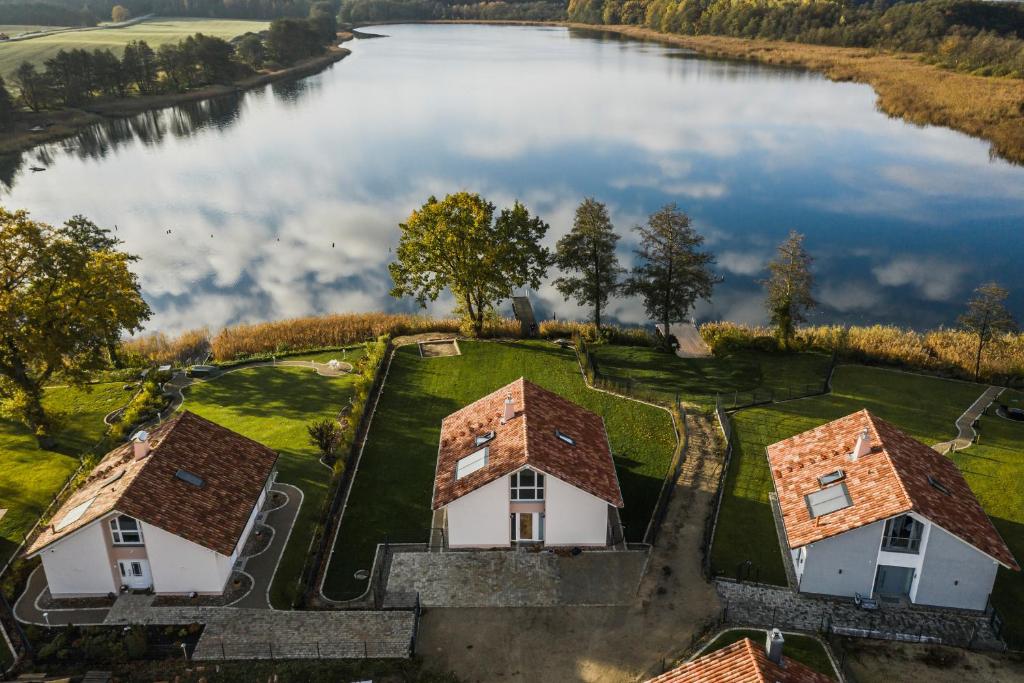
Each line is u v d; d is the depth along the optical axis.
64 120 175.12
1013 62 191.00
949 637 38.34
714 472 53.09
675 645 38.00
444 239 74.62
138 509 39.38
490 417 49.59
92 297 57.16
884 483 40.25
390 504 49.88
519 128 183.38
